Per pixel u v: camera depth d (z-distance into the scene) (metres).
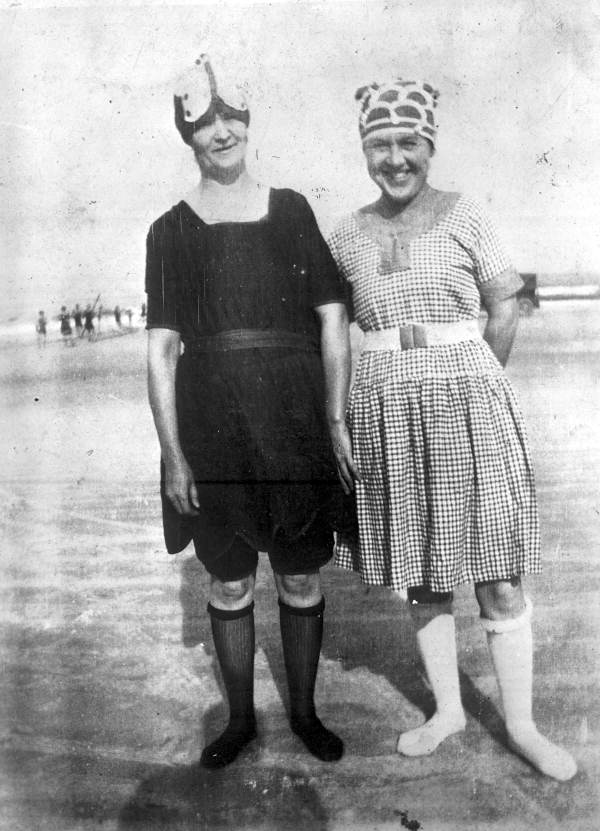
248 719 2.01
